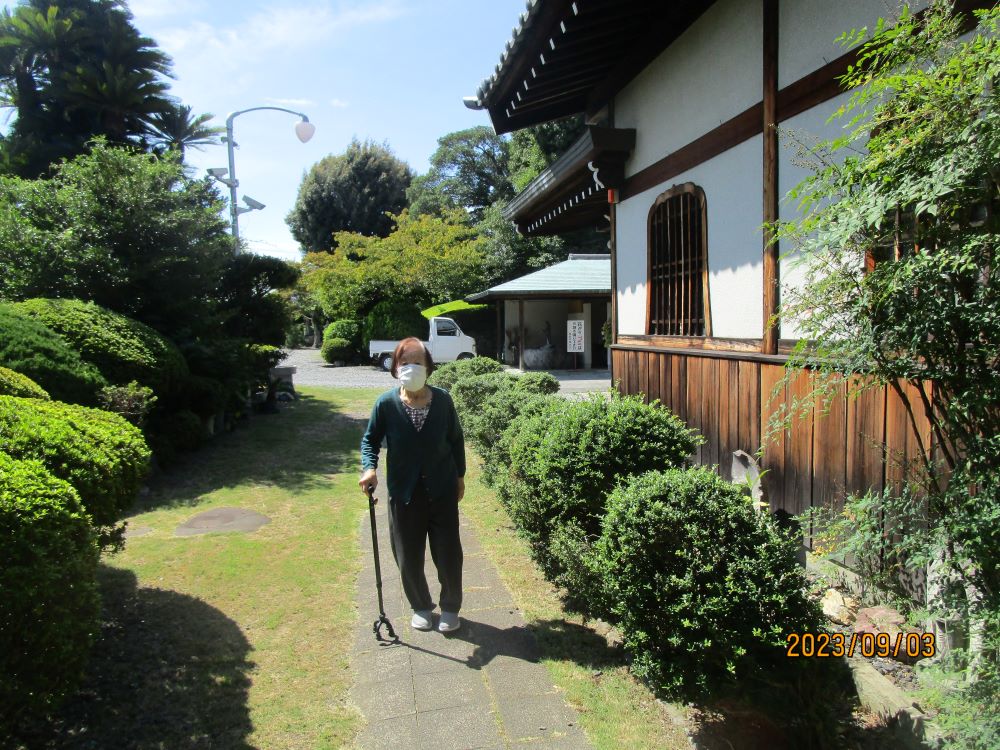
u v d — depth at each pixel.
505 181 33.78
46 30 15.75
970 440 1.72
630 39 5.59
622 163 6.29
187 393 7.90
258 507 5.55
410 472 3.15
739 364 4.36
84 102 16.11
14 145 15.16
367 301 23.48
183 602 3.60
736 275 4.41
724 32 4.52
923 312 1.68
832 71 3.39
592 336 21.38
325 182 34.03
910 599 2.54
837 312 1.90
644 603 2.26
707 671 2.17
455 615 3.21
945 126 1.57
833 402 3.37
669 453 3.24
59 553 2.23
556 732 2.40
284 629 3.29
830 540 2.81
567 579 3.23
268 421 10.32
